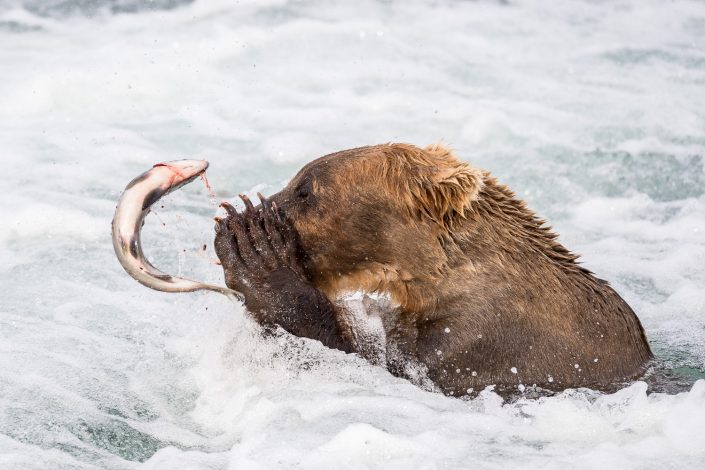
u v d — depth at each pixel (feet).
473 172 73.10
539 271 74.69
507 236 74.74
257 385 74.38
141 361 80.38
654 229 119.75
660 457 62.49
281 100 156.56
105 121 144.77
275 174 129.18
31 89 150.20
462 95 161.58
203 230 109.50
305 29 186.09
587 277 76.69
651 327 91.45
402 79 167.43
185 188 123.34
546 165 137.18
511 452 63.77
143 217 68.18
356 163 74.18
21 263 98.68
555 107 158.20
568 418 68.59
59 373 76.89
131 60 165.37
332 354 74.49
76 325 85.92
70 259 100.17
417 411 69.15
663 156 140.67
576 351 74.02
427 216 73.05
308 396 71.10
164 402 74.43
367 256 74.13
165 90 156.97
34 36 180.75
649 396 72.08
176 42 175.63
